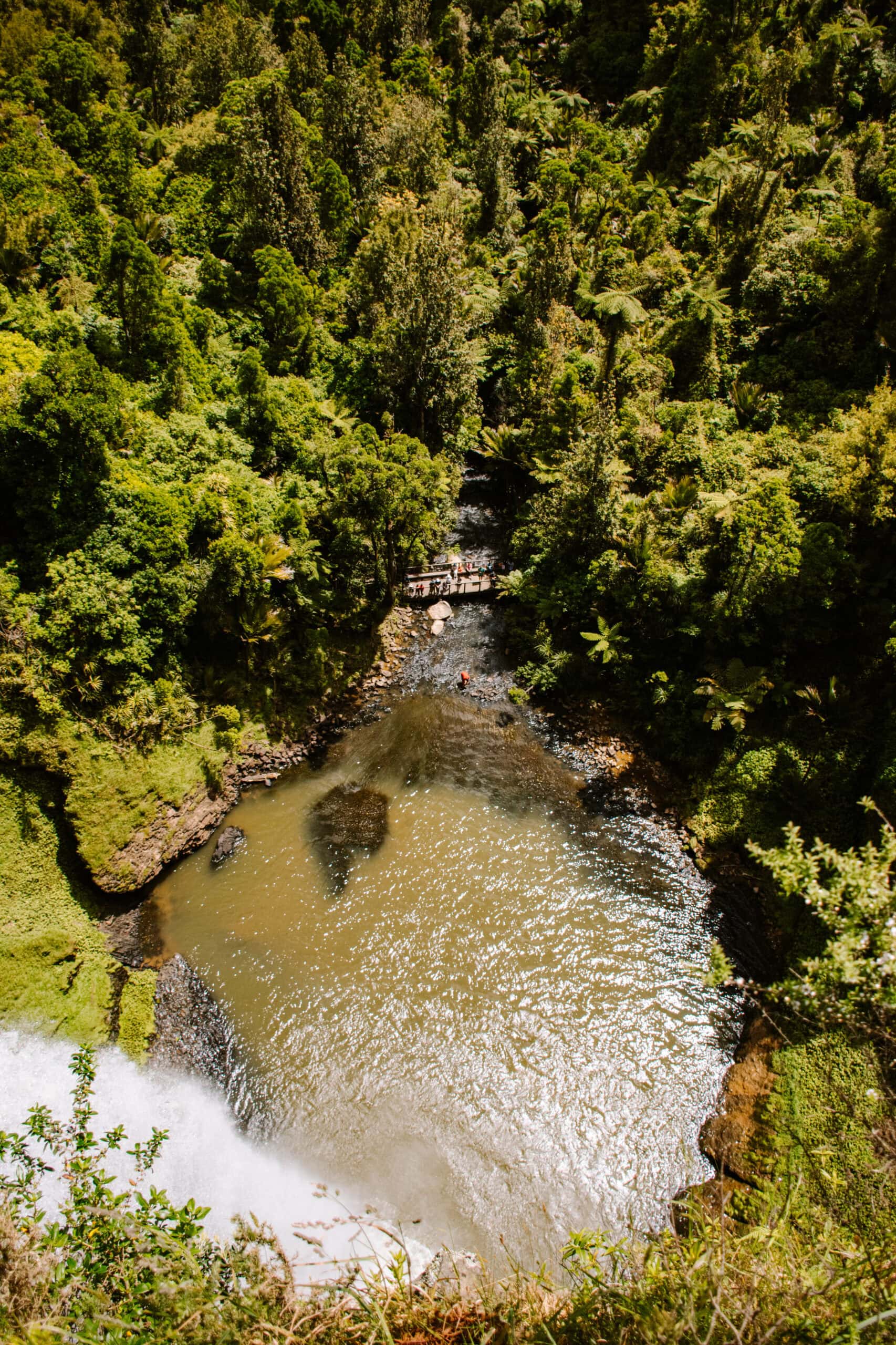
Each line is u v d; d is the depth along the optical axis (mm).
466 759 23391
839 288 28547
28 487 20203
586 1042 16750
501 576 28328
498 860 20484
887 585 20641
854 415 22625
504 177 41469
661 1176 14609
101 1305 5199
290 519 23781
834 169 35250
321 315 33844
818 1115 13836
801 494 22922
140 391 26266
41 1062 16375
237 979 18078
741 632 21734
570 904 19453
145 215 34656
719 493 24109
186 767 21281
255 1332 5066
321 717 24500
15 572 20172
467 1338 5383
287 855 20781
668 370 29875
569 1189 14516
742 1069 15891
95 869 18984
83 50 43219
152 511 20844
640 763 22891
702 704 22234
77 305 27688
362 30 52625
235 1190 14516
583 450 24297
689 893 19688
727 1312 4871
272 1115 15781
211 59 46875
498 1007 17391
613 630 23984
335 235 36438
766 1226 5922
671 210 38125
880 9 40719
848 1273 5090
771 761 20250
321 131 39219
